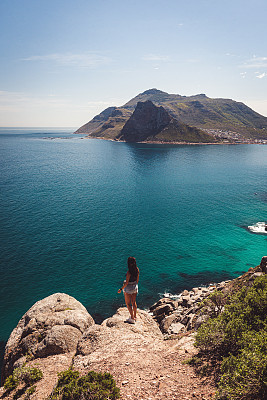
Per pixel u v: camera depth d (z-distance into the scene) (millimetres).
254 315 8477
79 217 62594
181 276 37656
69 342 12523
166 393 6297
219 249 46062
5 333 26359
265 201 78312
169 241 49344
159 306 28953
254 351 5902
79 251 44625
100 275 37406
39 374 10086
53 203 74625
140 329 11836
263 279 10781
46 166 151500
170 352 9344
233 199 81125
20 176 117875
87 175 123625
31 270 38312
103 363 8883
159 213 66625
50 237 50219
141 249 45875
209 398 5703
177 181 110375
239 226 57094
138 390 6613
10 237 49750
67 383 7375
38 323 14430
